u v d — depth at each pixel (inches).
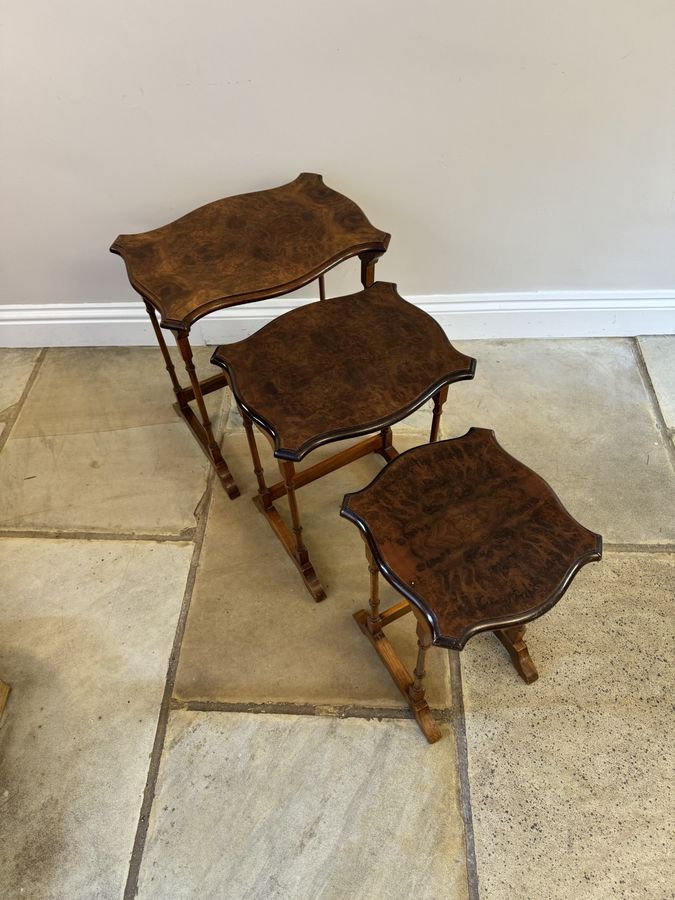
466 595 40.7
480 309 82.5
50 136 65.2
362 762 52.3
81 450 76.0
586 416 76.6
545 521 44.3
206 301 54.3
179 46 58.3
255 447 59.2
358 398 49.8
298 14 56.0
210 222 62.0
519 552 42.7
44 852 49.0
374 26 56.8
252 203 63.7
